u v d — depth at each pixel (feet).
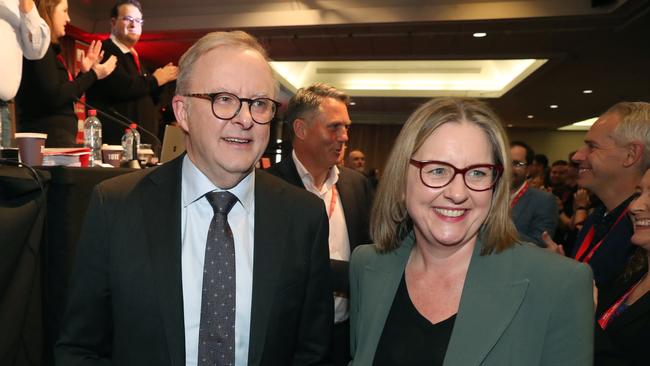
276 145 9.25
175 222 3.39
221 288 3.33
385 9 15.90
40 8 5.91
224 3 16.67
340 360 6.04
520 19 15.19
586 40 16.99
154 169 3.68
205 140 3.28
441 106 3.38
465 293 3.32
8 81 4.34
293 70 26.99
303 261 3.62
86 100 8.34
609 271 5.20
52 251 3.67
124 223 3.27
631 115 5.35
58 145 6.08
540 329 3.06
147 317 3.14
